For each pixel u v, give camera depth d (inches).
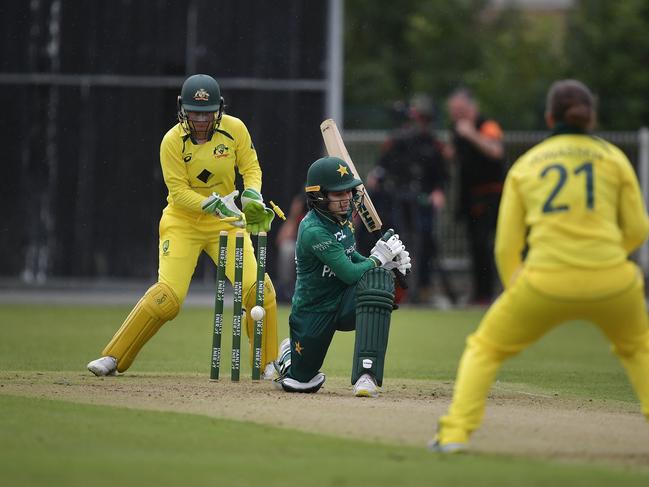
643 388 823.1
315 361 1149.7
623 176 818.2
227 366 1472.7
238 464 776.3
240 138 1269.7
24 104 2613.2
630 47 3720.5
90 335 1841.8
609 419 1022.4
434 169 2496.3
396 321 2234.3
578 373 1509.6
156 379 1257.4
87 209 2615.7
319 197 1111.6
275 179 2591.0
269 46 2586.1
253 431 899.4
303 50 2586.1
